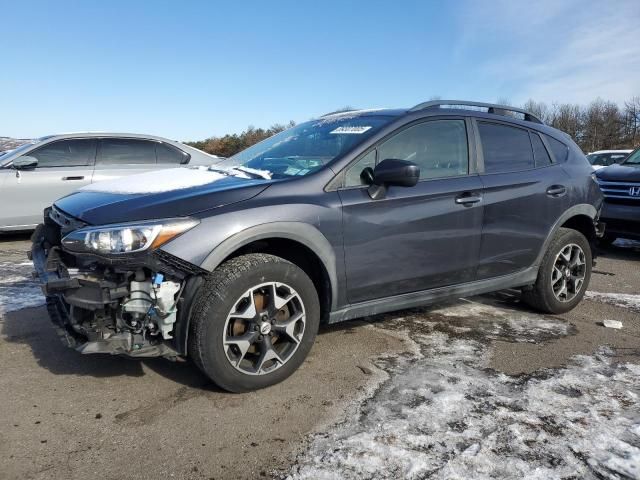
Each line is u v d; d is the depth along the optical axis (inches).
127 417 102.3
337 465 87.8
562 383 121.2
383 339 146.6
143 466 87.4
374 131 133.4
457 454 91.3
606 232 290.8
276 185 117.8
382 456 90.3
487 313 174.6
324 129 150.2
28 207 279.6
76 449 91.5
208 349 105.2
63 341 106.0
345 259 123.5
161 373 121.3
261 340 113.1
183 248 101.9
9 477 83.4
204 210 107.1
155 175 139.1
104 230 98.9
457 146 147.7
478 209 145.3
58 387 114.0
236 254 116.7
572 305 177.3
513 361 133.9
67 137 292.7
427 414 104.7
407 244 133.0
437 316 169.2
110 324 104.2
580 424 102.5
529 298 173.8
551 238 166.6
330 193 121.9
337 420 102.3
